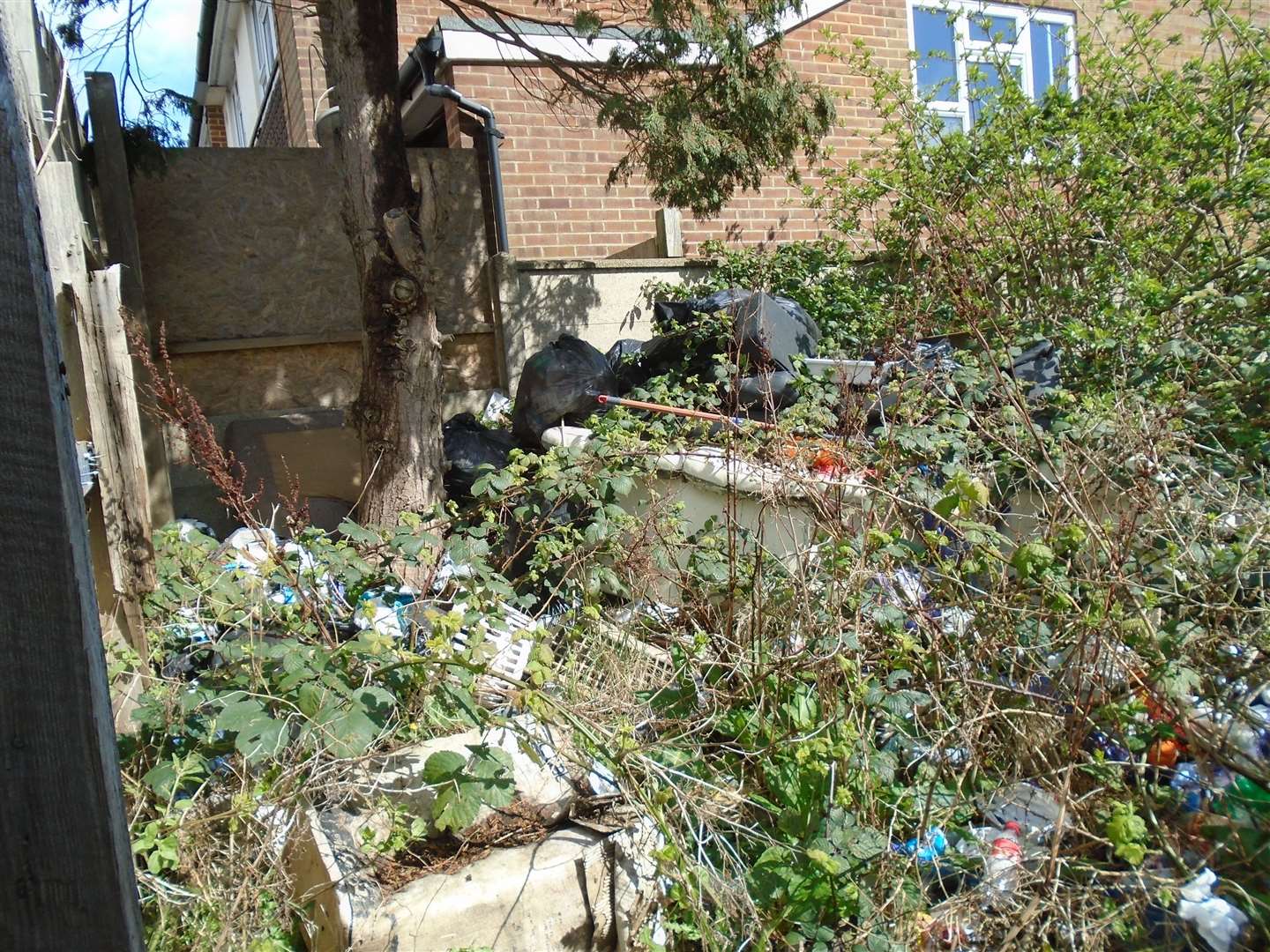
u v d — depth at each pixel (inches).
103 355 125.6
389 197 185.3
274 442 243.3
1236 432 135.9
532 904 90.7
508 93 313.0
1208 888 84.4
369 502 187.5
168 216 237.6
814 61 350.9
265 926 91.4
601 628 134.2
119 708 115.4
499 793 91.9
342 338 252.5
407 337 185.5
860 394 159.3
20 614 53.2
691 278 297.7
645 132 220.4
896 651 107.2
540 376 217.3
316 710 97.2
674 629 132.3
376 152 184.2
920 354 167.3
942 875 94.9
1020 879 87.3
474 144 285.6
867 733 101.3
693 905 87.7
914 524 125.7
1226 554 109.0
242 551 129.4
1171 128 229.3
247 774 100.1
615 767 97.5
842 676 107.0
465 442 213.0
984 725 103.1
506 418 246.5
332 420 249.6
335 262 254.1
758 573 121.5
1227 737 89.4
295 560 127.8
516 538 170.9
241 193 244.1
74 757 54.3
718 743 113.7
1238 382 144.9
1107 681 101.7
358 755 97.1
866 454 140.5
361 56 183.2
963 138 244.8
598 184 325.4
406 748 104.4
